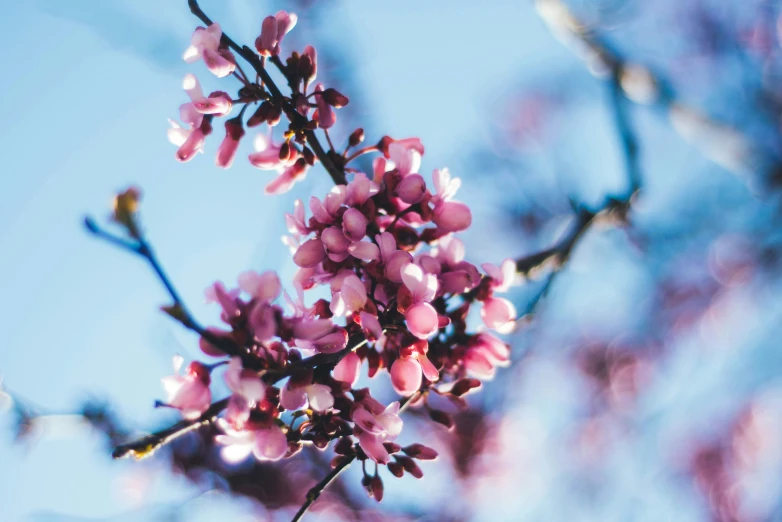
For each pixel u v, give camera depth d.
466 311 0.37
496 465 0.88
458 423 0.87
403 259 0.35
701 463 1.04
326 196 0.36
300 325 0.34
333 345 0.35
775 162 0.73
